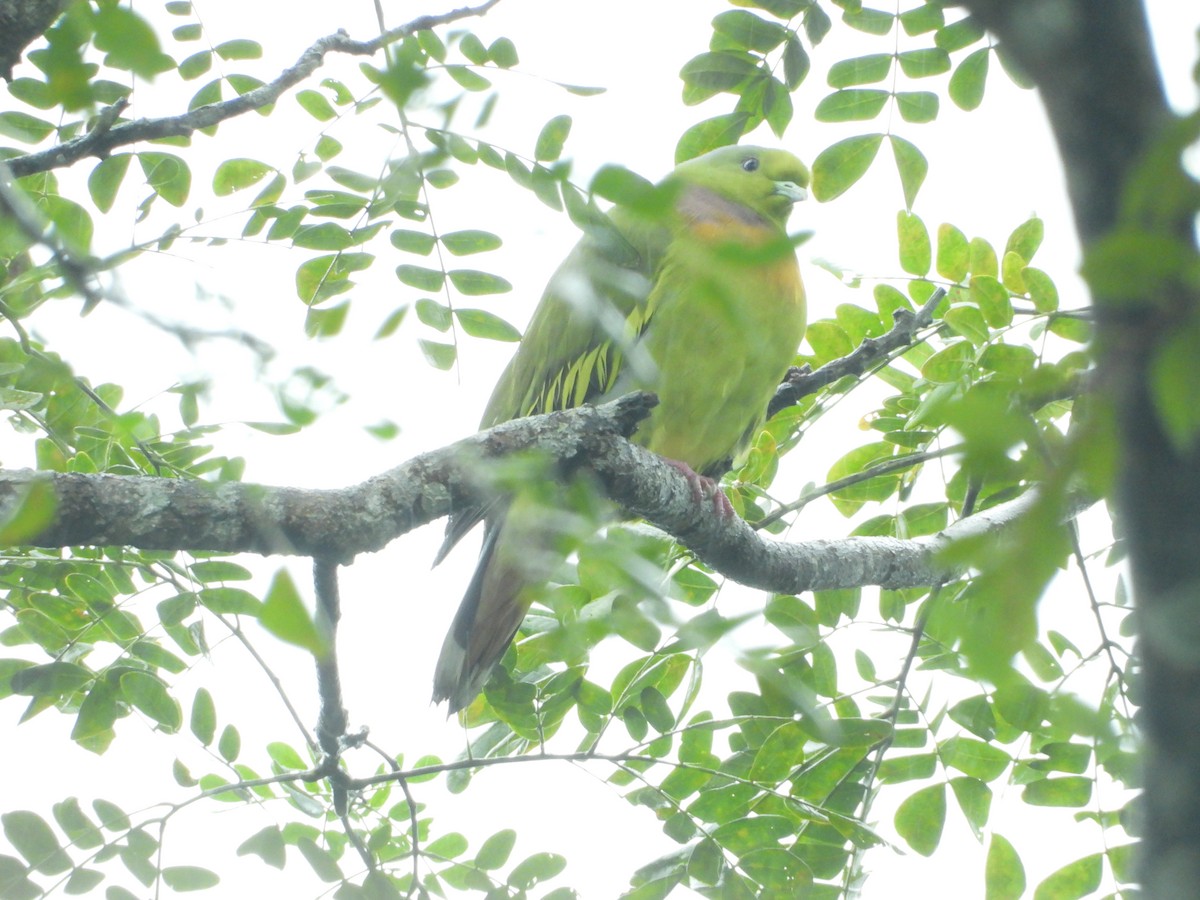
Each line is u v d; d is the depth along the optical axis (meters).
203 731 7.59
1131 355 1.68
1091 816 7.72
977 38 8.05
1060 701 2.26
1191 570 1.80
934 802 7.80
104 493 5.60
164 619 7.56
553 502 3.81
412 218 7.56
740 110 8.35
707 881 7.53
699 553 8.44
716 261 2.13
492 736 8.38
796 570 8.52
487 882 7.79
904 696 8.18
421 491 6.34
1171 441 1.76
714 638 3.23
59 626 7.71
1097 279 1.61
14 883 6.83
